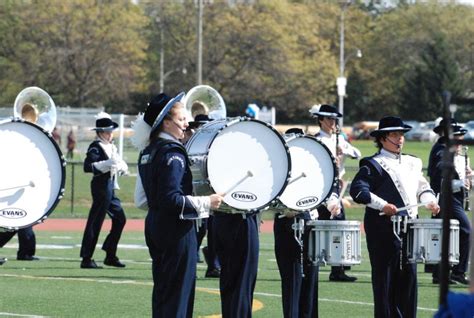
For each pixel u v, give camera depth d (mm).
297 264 19219
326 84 148625
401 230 18750
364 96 173875
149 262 32750
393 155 19234
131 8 147750
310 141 19016
